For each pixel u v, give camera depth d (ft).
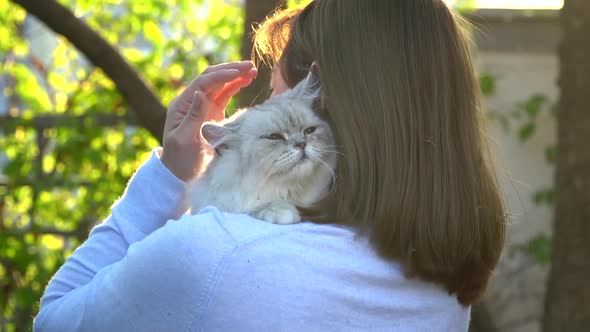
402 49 5.35
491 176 5.76
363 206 5.12
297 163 6.61
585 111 11.76
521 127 20.71
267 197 6.72
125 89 13.15
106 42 13.07
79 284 5.58
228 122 7.20
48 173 17.69
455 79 5.53
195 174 6.17
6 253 16.43
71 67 19.53
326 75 5.46
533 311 20.51
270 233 4.93
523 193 20.62
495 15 20.68
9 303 17.74
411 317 5.24
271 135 6.82
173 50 18.61
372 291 5.06
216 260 4.76
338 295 4.90
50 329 5.26
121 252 5.67
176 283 4.77
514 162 20.76
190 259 4.78
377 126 5.16
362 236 5.09
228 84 6.48
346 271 4.96
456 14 6.60
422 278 5.26
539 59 20.74
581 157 11.75
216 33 18.28
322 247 4.98
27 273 16.97
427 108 5.30
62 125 16.79
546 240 19.43
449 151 5.29
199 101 5.98
